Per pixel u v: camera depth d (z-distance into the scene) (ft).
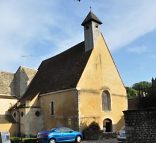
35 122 121.70
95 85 115.44
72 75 116.57
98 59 119.44
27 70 148.46
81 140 98.07
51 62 145.69
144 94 55.88
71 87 110.22
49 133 84.79
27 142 94.99
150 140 50.31
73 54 130.62
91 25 120.98
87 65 114.21
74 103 108.17
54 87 121.19
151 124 50.47
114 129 118.73
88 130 105.50
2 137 79.36
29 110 120.98
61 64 133.69
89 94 111.96
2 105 130.82
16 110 126.31
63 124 111.96
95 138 100.89
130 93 192.03
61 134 86.63
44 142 84.99
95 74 116.67
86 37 122.83
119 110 123.44
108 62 123.65
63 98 114.01
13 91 142.72
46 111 122.01
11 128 122.21
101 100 116.67
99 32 122.93
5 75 145.38
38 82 139.33
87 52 120.26
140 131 52.06
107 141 88.69
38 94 127.34
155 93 53.57
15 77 148.87
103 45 123.34
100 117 114.32
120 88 126.82
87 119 108.78
